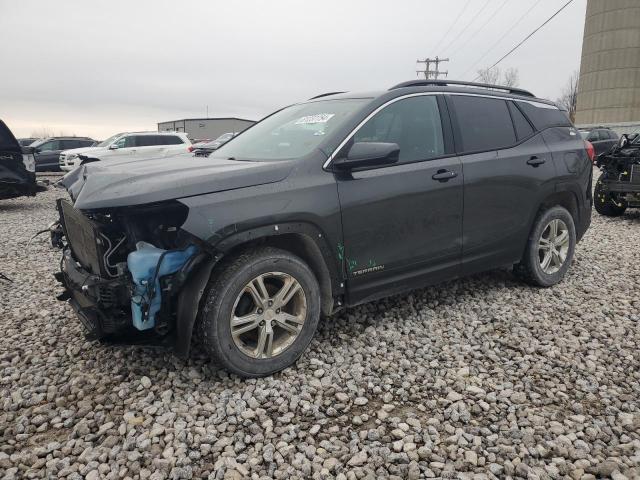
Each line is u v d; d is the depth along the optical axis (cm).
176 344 297
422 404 296
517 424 276
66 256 370
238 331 307
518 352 360
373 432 266
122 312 298
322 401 298
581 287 495
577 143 509
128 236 304
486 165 418
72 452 256
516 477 237
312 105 420
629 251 642
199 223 283
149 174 305
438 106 407
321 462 247
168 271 290
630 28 4669
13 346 377
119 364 341
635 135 885
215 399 298
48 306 460
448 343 373
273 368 322
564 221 493
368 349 360
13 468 244
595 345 368
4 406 297
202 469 243
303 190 322
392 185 361
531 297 466
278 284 329
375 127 365
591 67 4959
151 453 254
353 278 353
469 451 253
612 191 889
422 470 242
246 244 315
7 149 1112
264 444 261
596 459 247
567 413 287
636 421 278
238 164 339
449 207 394
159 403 292
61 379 326
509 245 448
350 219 341
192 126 5194
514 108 468
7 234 846
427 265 392
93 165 371
